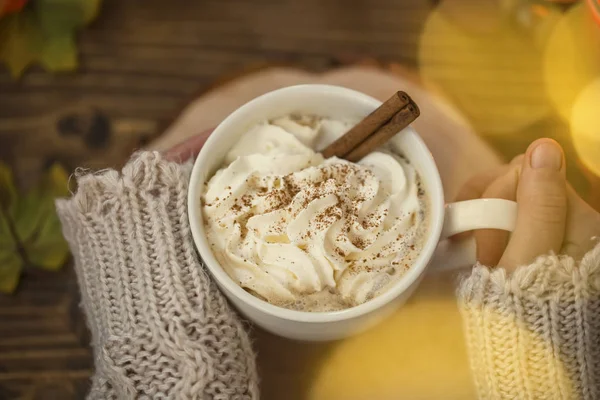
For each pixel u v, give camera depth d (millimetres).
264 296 320
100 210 345
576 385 337
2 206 481
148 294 332
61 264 474
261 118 351
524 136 491
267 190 335
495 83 504
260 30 527
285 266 320
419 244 330
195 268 332
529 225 353
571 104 495
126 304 334
